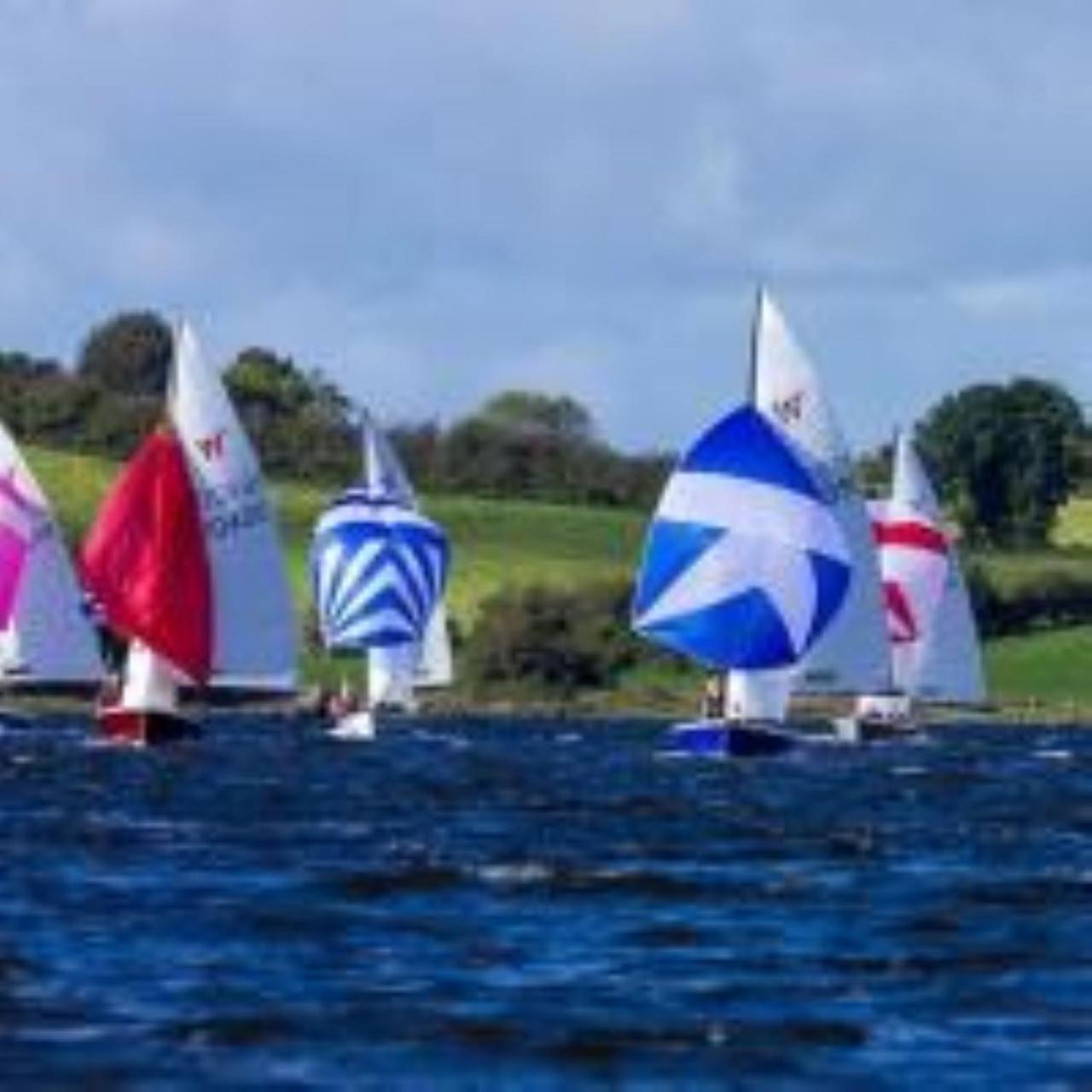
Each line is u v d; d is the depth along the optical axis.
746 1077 123.75
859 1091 121.06
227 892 183.12
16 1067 122.12
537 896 184.75
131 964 150.12
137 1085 119.25
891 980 149.75
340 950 157.50
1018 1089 121.25
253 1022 132.75
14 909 171.75
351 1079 121.69
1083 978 151.12
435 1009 137.62
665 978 149.50
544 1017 136.12
